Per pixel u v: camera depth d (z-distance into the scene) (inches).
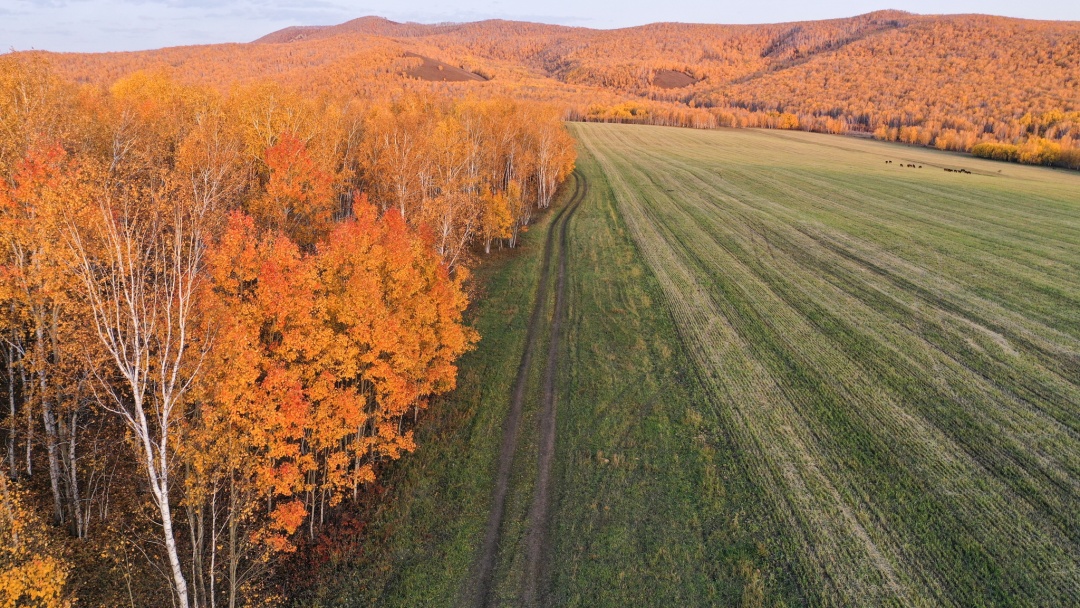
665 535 1071.6
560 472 1274.6
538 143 3757.4
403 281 1277.1
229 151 1764.3
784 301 2098.9
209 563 1001.5
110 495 1042.1
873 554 979.9
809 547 1003.3
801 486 1152.8
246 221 1240.8
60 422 950.4
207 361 866.8
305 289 1054.4
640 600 943.7
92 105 1819.6
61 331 847.1
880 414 1378.0
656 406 1483.8
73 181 798.5
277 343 1030.4
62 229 751.7
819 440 1299.2
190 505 853.2
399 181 2092.8
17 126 1010.7
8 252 849.5
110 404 1122.0
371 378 1151.6
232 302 1008.2
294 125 2102.6
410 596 977.5
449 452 1338.6
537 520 1139.9
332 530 1115.9
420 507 1174.3
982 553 966.4
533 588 987.3
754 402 1462.8
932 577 930.1
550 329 1987.0
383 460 1315.2
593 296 2249.0
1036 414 1349.7
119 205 895.1
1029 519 1034.7
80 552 943.7
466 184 2731.3
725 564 994.7
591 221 3312.0
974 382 1499.8
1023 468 1166.3
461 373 1678.2
